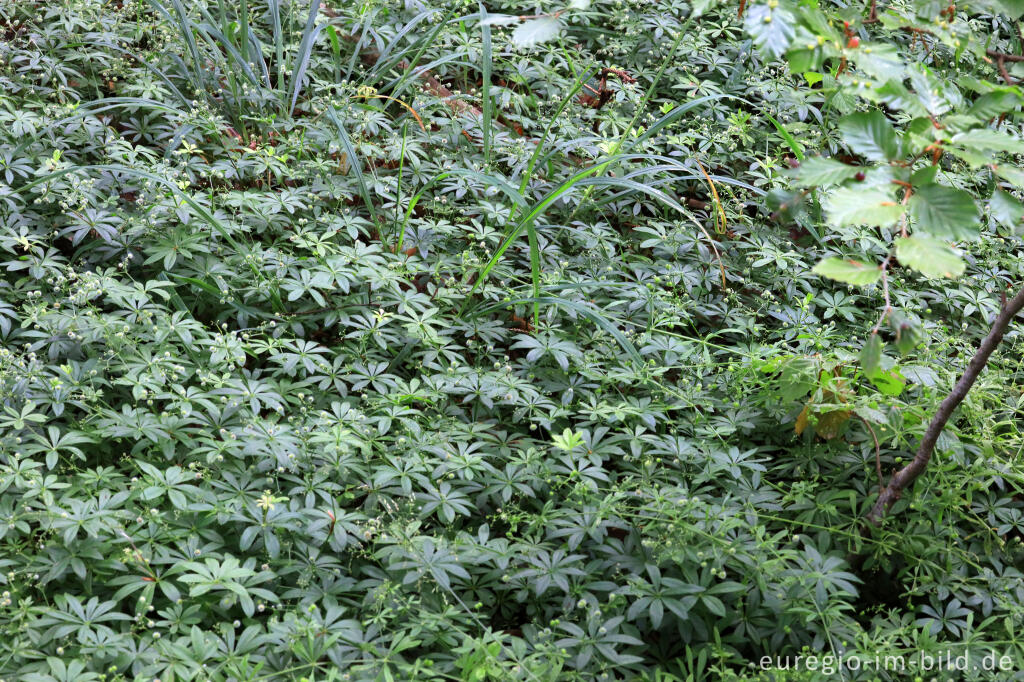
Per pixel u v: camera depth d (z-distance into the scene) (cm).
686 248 554
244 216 516
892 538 411
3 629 320
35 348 427
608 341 502
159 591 358
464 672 326
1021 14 326
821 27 279
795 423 444
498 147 610
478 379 455
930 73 293
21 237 464
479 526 414
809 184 266
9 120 542
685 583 367
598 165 490
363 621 347
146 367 423
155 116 602
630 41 711
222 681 316
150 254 493
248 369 472
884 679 352
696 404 460
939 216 247
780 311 534
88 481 378
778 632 365
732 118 622
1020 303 357
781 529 421
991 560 406
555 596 379
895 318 261
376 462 419
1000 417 471
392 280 491
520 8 744
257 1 708
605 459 427
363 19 676
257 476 402
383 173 590
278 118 607
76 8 645
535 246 471
